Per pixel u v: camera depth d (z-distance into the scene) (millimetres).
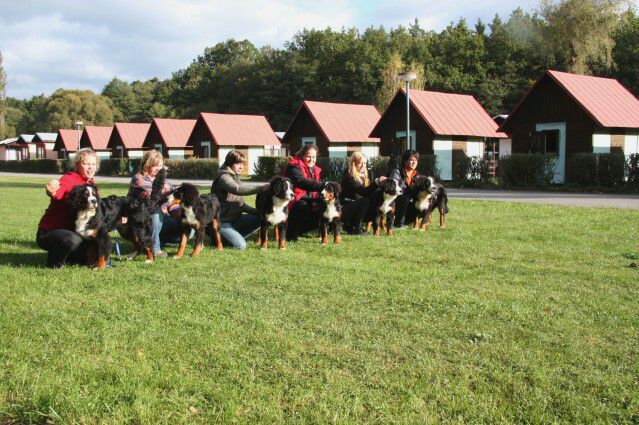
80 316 4230
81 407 2801
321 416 2730
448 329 3992
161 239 7773
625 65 47281
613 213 11445
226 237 7523
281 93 71562
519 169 21609
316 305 4566
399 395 2977
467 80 56906
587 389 3070
